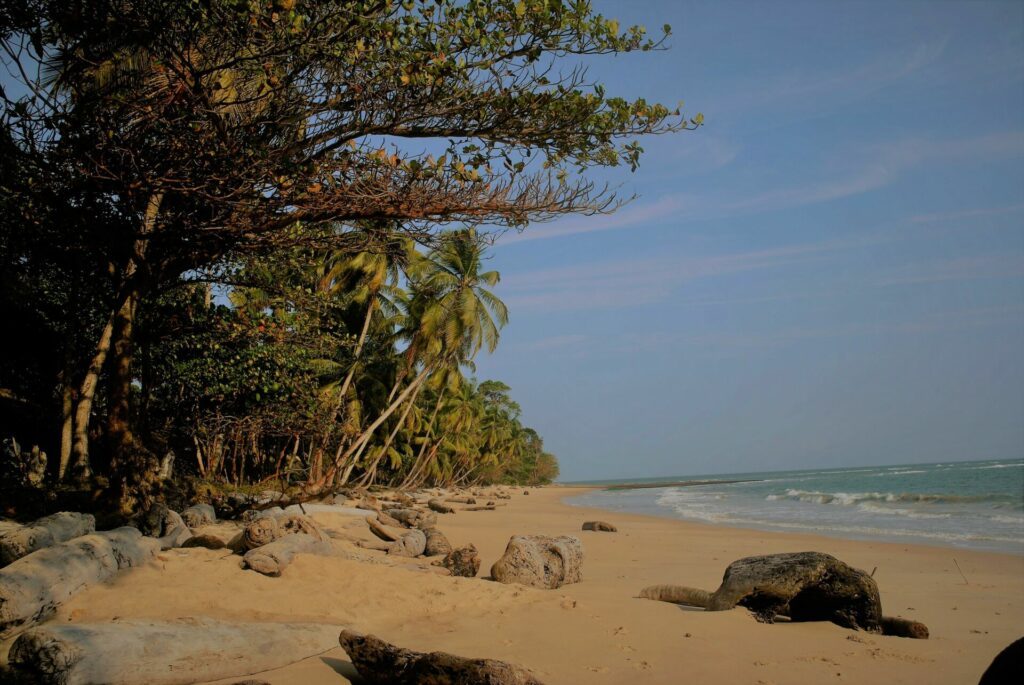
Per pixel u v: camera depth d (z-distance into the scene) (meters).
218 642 5.10
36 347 20.00
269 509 13.78
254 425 18.73
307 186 8.37
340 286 32.66
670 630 6.25
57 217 10.39
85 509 10.95
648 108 9.04
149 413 20.17
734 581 7.13
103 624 4.89
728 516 28.52
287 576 7.52
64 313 18.41
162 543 9.16
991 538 16.98
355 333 36.09
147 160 8.61
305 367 20.08
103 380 20.05
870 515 26.09
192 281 13.29
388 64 8.29
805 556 7.00
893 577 11.23
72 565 6.29
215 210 9.28
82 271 13.53
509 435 80.75
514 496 60.09
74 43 8.60
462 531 19.06
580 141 9.21
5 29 7.84
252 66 8.42
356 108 8.66
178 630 5.06
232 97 9.55
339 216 8.84
